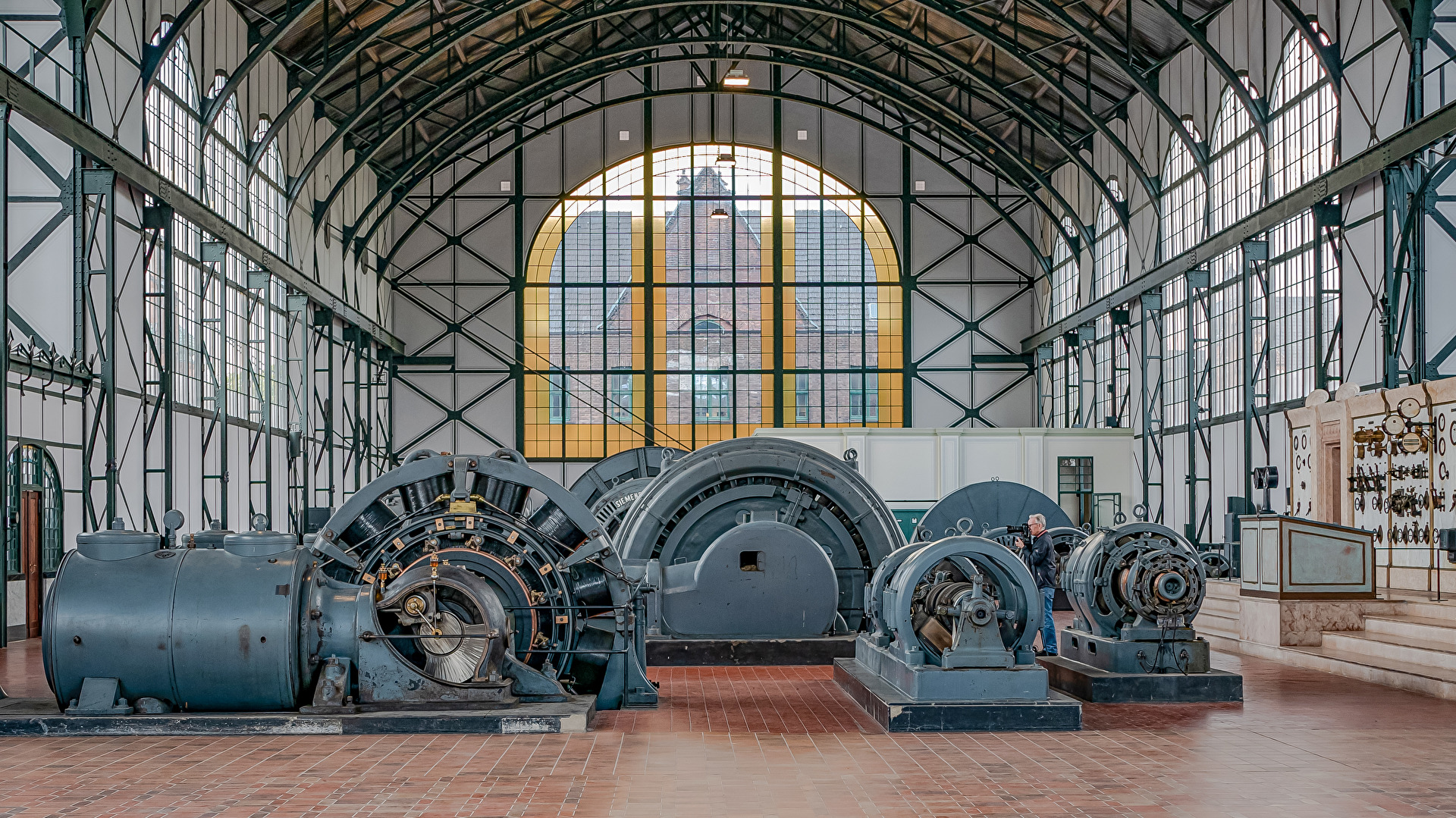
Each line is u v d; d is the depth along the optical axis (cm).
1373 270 1805
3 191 1341
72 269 1644
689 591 1202
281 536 833
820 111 3491
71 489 1662
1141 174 2627
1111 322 2923
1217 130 2356
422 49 2742
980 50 2892
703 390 3447
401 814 579
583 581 911
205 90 2145
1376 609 1281
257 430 2442
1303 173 2017
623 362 3438
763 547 1209
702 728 825
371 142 3139
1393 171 1678
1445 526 1440
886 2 2862
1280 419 2119
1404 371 1675
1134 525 1025
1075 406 3203
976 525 1944
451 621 817
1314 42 1906
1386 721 871
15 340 1617
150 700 799
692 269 3459
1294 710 919
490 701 813
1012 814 586
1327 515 1761
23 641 1506
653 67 3466
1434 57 1623
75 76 1602
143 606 788
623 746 755
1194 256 2377
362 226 3133
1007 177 3191
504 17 2817
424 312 3412
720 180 3475
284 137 2598
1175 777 672
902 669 874
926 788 643
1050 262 3362
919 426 3453
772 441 1302
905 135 3431
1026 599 859
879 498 1307
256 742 753
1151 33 2534
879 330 3478
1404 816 584
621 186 3462
